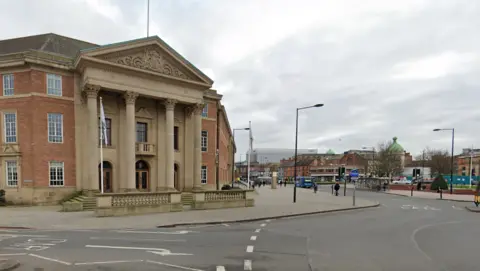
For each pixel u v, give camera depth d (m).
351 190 55.06
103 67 24.38
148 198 18.72
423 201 33.28
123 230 13.02
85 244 10.00
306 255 8.90
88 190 24.02
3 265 7.18
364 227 14.56
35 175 23.45
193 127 31.12
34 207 22.22
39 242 10.30
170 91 28.52
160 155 29.41
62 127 24.75
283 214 18.78
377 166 81.62
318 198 33.38
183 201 26.14
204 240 10.87
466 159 95.94
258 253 9.02
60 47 29.02
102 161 23.83
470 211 23.41
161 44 27.55
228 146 66.12
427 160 102.62
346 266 7.89
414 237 12.16
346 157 110.62
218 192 22.30
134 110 26.45
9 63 23.73
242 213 19.00
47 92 24.30
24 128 23.83
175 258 8.32
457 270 7.76
